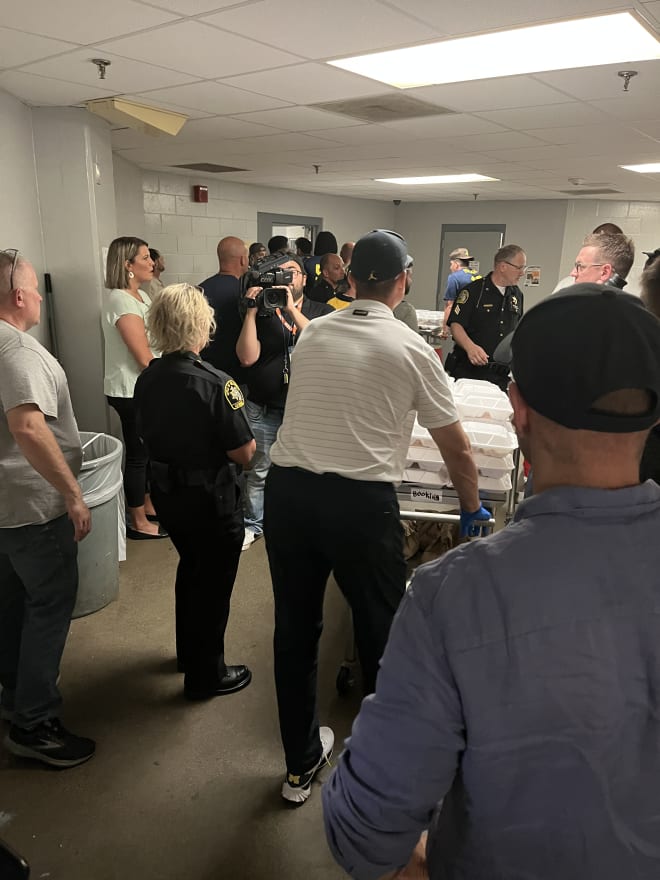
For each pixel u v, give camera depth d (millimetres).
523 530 629
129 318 3074
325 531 1515
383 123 3713
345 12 2006
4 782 1833
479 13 1997
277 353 3146
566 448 628
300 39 2293
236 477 2002
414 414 1605
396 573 1588
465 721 611
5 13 2076
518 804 611
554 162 4949
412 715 625
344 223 8836
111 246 3135
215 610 2084
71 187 3451
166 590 2877
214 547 1985
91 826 1700
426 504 2000
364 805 651
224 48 2416
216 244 7168
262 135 4215
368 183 6953
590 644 585
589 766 590
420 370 1523
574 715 584
